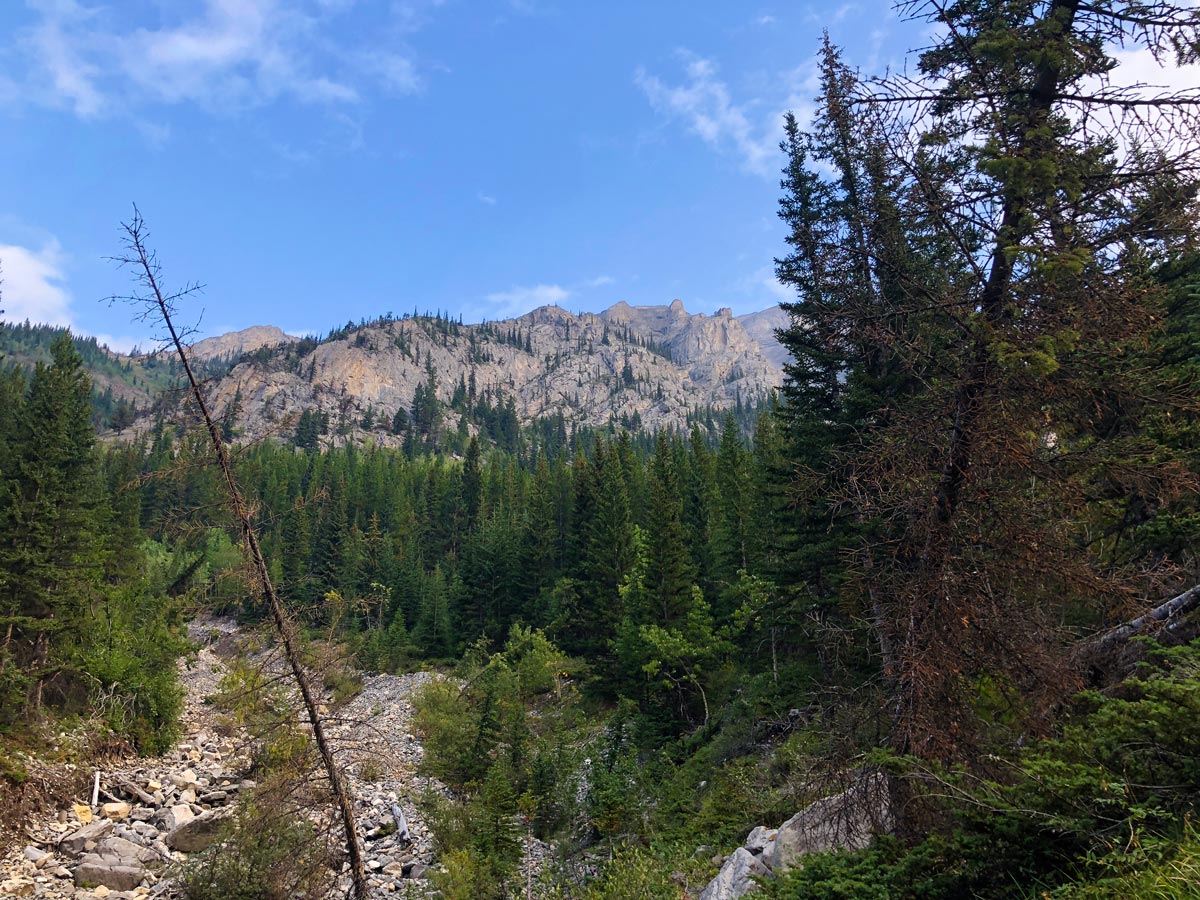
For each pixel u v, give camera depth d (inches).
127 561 1726.1
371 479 4571.9
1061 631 291.6
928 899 222.1
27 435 1153.4
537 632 1833.2
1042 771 216.8
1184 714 199.3
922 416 289.3
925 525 273.7
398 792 955.3
